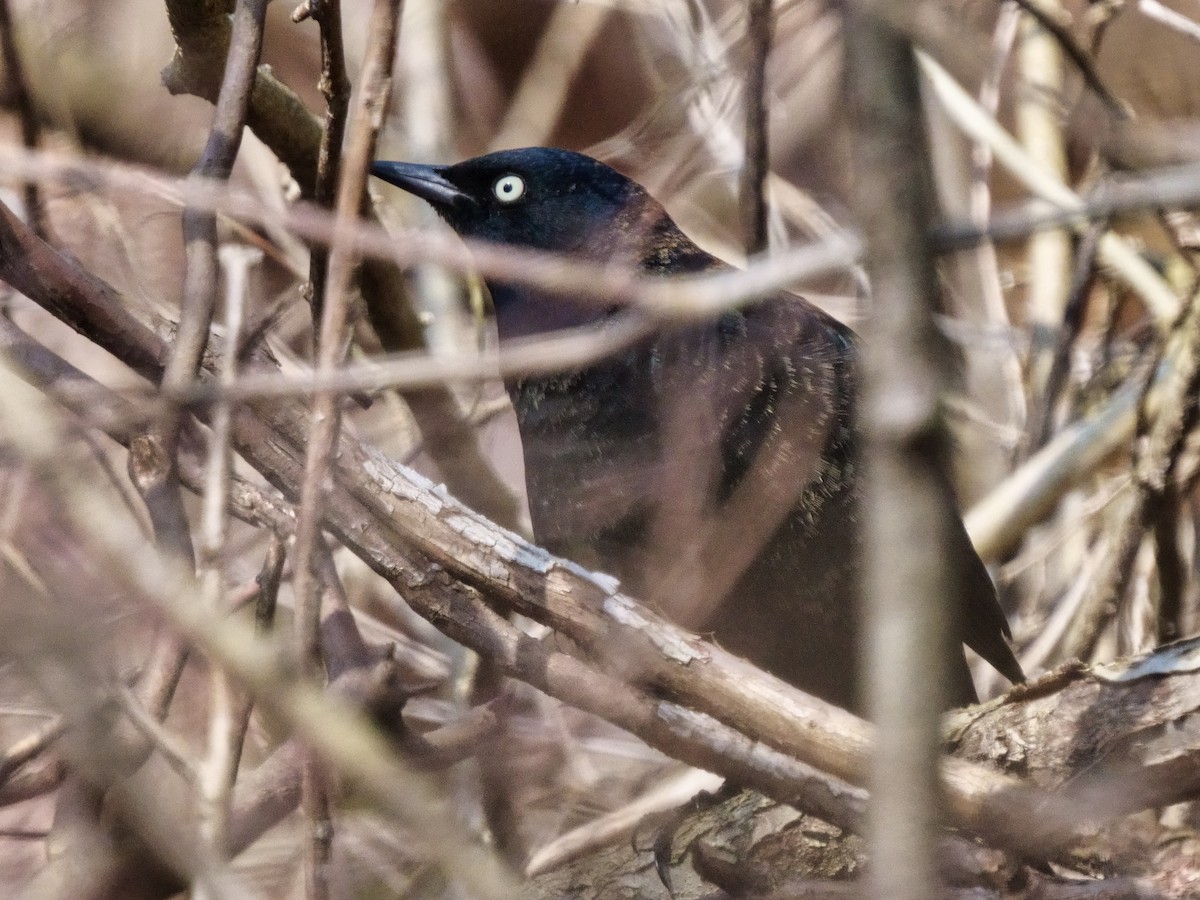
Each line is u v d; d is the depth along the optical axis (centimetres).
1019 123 1252
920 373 370
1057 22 1033
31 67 1125
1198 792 673
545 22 1546
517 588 720
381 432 1179
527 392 891
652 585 867
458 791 919
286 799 713
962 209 1291
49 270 704
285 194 1161
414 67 1398
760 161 949
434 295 1231
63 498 534
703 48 1155
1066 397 1206
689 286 495
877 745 372
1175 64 1220
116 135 1258
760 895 759
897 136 368
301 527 583
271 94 988
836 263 448
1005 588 1184
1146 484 1024
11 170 579
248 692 542
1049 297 1230
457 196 1013
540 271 538
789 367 860
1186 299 1045
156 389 663
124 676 670
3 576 729
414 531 723
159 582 496
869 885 384
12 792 730
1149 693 683
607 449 866
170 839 482
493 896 481
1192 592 1117
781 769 705
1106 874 695
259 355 758
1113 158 775
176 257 1116
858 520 864
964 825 681
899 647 371
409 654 1102
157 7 1270
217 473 668
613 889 805
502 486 1111
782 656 902
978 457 1242
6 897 869
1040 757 696
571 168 995
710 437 844
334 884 877
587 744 1061
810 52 1238
